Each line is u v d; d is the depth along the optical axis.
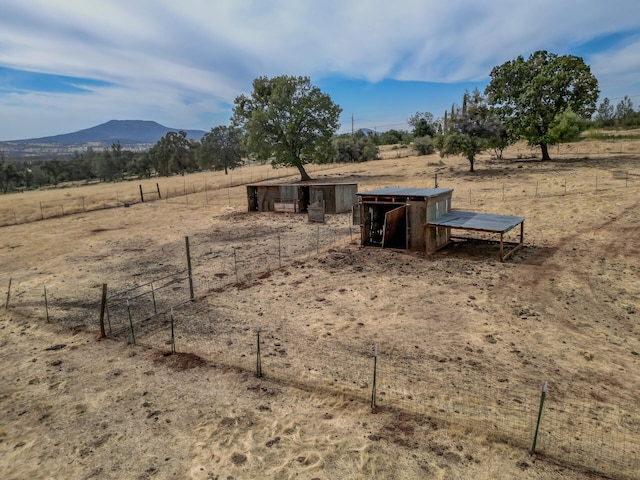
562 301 12.51
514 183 34.12
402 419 7.35
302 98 45.03
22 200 47.66
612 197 25.84
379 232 21.34
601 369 8.79
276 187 31.80
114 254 21.36
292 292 14.37
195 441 7.02
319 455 6.54
